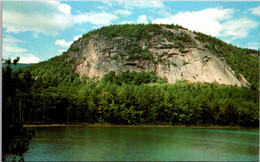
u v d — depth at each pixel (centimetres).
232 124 13788
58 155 5256
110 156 5362
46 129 9019
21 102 9369
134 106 12081
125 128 10525
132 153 5722
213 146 7112
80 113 11481
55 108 10912
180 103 12938
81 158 5109
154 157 5434
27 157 4947
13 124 2834
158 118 13075
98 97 12325
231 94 18325
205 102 13562
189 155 5816
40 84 12394
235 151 6481
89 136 7862
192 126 12781
